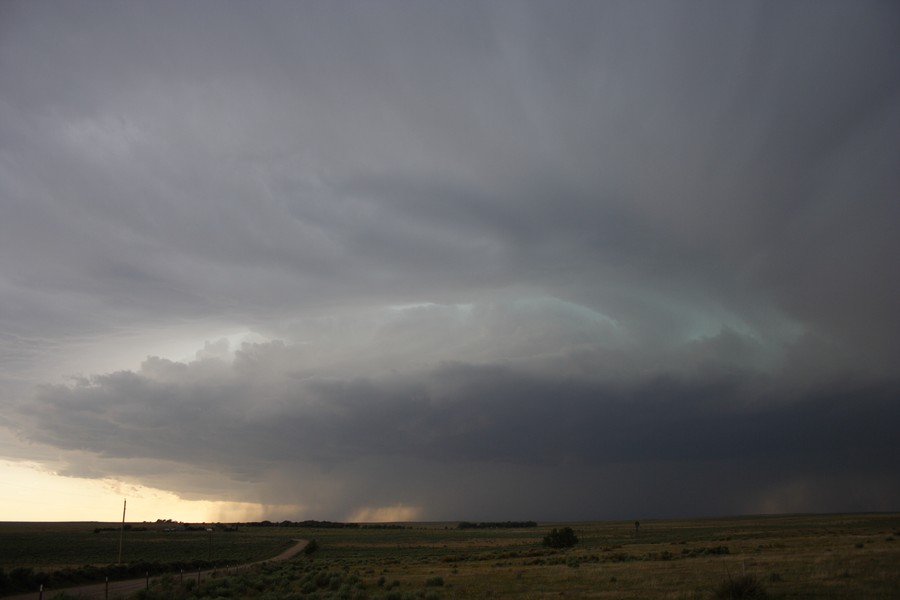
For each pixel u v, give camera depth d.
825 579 28.20
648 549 75.56
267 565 69.56
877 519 179.88
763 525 163.50
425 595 31.69
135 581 58.09
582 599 27.64
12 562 76.69
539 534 177.38
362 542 146.12
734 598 24.05
